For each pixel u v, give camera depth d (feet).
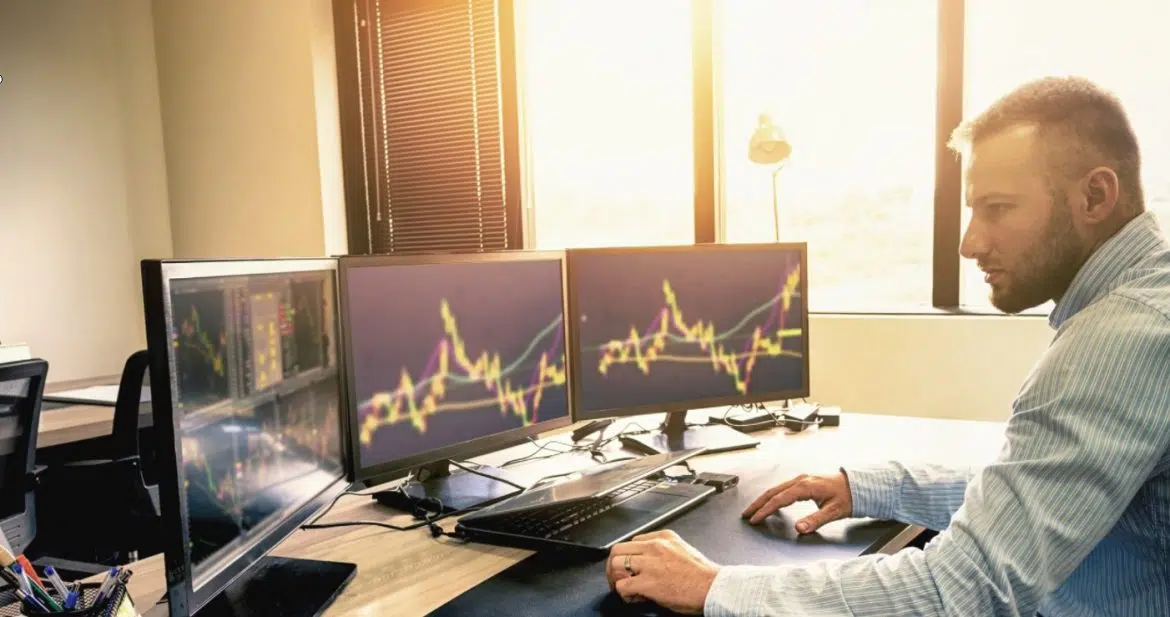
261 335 3.33
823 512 4.15
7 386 6.63
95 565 6.38
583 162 10.69
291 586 3.49
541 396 5.39
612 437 6.53
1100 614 3.44
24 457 6.95
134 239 12.85
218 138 12.66
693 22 9.73
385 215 12.11
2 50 11.20
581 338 5.69
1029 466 2.93
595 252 5.73
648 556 3.36
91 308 12.32
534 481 5.19
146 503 8.30
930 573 2.86
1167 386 2.85
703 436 6.29
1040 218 3.22
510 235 11.23
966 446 5.86
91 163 12.26
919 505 4.13
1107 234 3.24
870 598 2.89
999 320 7.98
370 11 11.87
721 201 9.86
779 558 3.73
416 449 4.49
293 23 11.75
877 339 8.55
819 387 8.89
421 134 11.72
